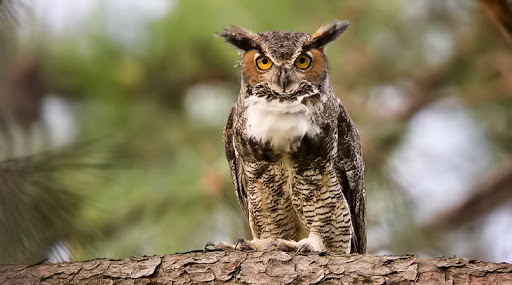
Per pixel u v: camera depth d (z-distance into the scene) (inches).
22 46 448.5
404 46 491.8
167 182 407.2
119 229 388.8
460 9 488.7
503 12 321.1
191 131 438.3
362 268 258.5
